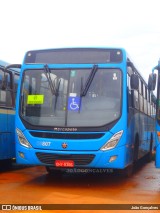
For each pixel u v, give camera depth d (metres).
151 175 13.53
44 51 11.14
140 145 13.93
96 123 10.27
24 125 10.69
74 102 10.50
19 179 12.17
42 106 10.68
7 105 13.48
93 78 10.63
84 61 10.82
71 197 9.26
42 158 10.44
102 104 10.44
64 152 10.25
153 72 10.65
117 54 10.78
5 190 10.12
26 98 10.88
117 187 10.74
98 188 10.57
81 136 10.25
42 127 10.48
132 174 13.78
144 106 15.27
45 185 10.98
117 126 10.27
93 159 10.17
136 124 12.73
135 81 11.10
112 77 10.62
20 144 10.71
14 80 13.87
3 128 13.22
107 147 10.16
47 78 10.84
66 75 10.76
